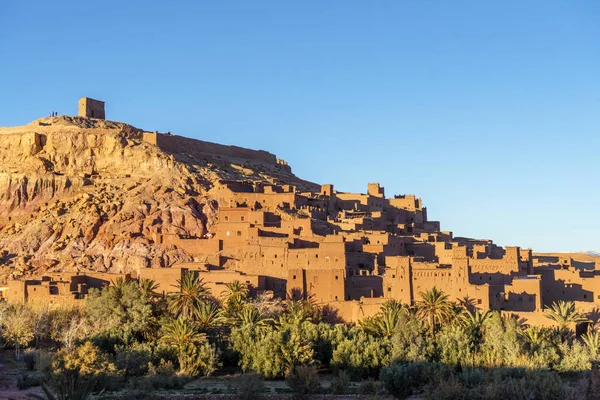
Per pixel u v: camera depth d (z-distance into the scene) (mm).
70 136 187000
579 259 197750
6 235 166625
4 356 122188
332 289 130750
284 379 107375
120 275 142750
